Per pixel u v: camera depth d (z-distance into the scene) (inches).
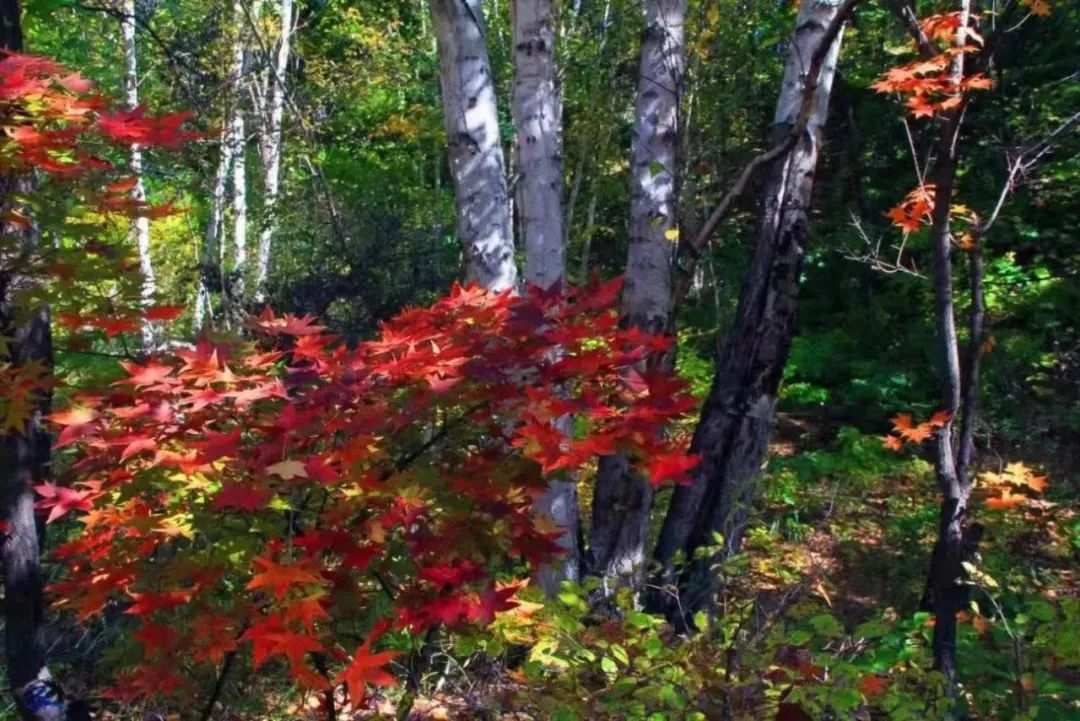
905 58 318.0
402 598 87.3
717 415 166.7
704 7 268.8
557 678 112.3
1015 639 119.7
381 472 87.3
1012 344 336.5
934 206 117.6
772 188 168.4
